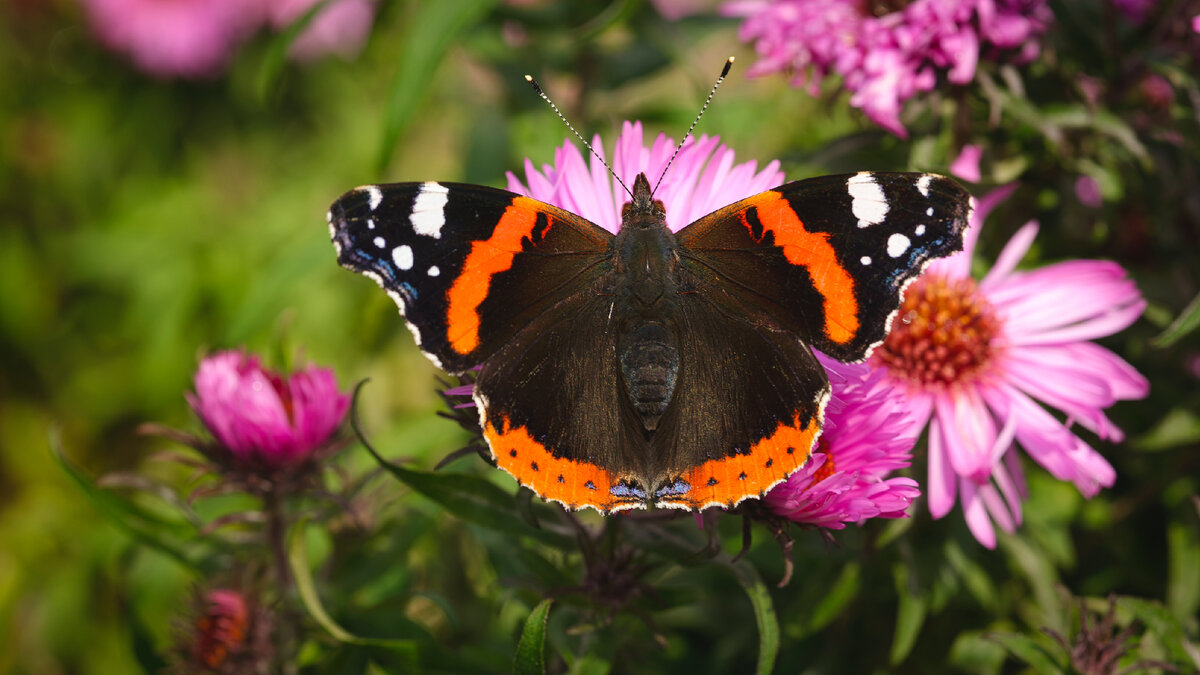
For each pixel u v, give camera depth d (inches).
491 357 13.6
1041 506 15.4
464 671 14.5
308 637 14.8
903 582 14.8
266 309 15.9
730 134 16.7
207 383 14.5
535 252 13.8
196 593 14.7
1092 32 15.1
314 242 16.0
